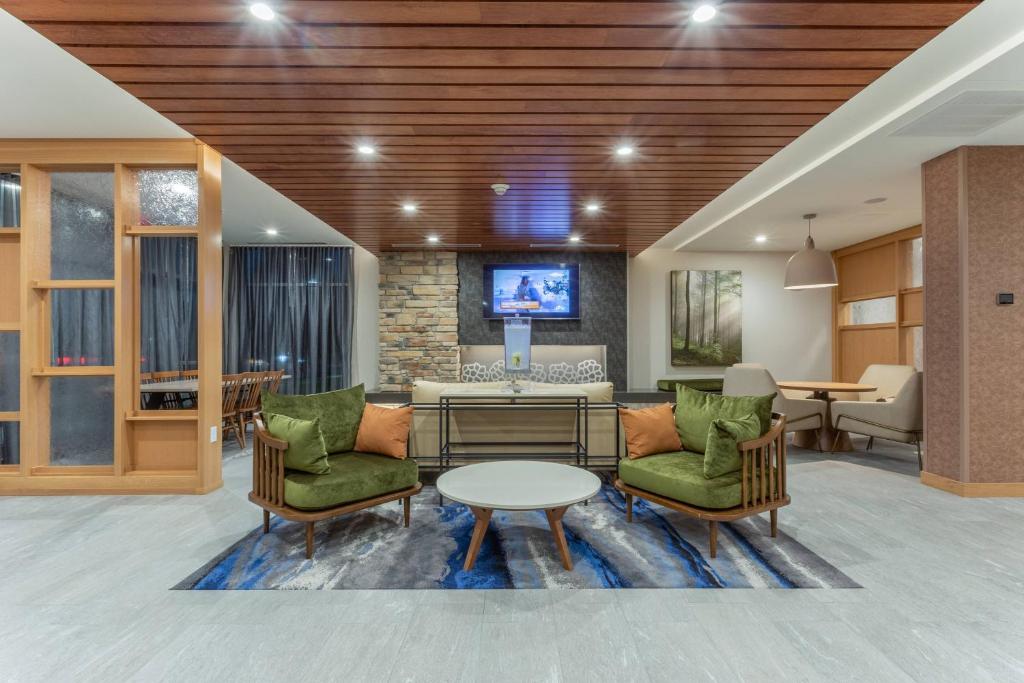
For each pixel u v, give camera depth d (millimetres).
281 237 6477
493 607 1930
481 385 3750
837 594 2023
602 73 2289
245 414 5082
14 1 1771
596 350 6930
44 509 3119
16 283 3600
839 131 3291
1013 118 2938
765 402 2725
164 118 3143
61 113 3082
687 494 2475
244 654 1637
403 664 1585
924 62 2449
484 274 6848
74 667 1570
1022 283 3348
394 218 4945
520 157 3314
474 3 1809
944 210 3502
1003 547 2488
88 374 3486
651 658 1610
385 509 3125
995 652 1637
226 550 2473
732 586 2092
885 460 4430
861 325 6543
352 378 7113
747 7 1823
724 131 2908
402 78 2336
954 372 3418
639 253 7102
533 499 2162
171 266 4344
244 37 2010
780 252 7254
